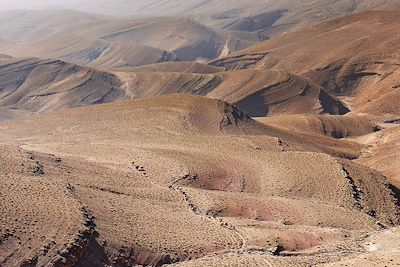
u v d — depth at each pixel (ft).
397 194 197.57
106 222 118.52
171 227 127.24
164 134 260.83
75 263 101.50
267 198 164.45
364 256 106.01
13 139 280.51
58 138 270.87
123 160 189.67
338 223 152.15
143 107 307.17
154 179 171.42
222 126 287.07
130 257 110.32
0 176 127.44
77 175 153.99
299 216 153.48
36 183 126.00
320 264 107.04
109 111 310.65
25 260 96.32
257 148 229.25
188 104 301.84
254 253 119.55
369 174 198.70
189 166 186.91
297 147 257.34
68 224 108.17
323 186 181.68
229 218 142.82
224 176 186.19
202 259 112.27
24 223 104.94
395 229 137.08
